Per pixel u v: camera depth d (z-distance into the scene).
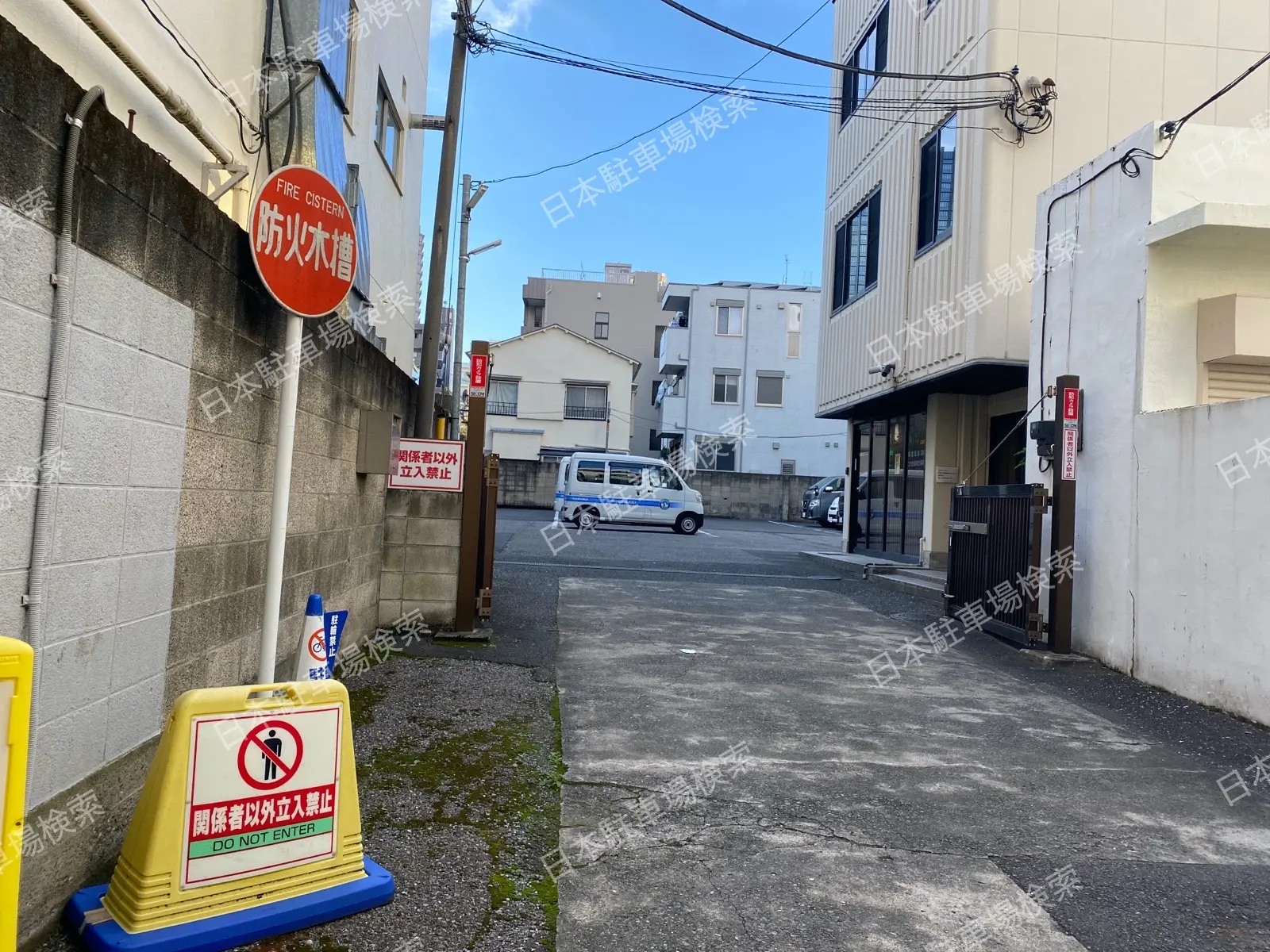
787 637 8.07
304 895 2.71
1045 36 9.45
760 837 3.61
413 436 9.04
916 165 11.41
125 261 2.70
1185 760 4.84
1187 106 9.62
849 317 13.93
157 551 3.04
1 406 2.15
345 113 7.51
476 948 2.65
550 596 9.74
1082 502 7.44
